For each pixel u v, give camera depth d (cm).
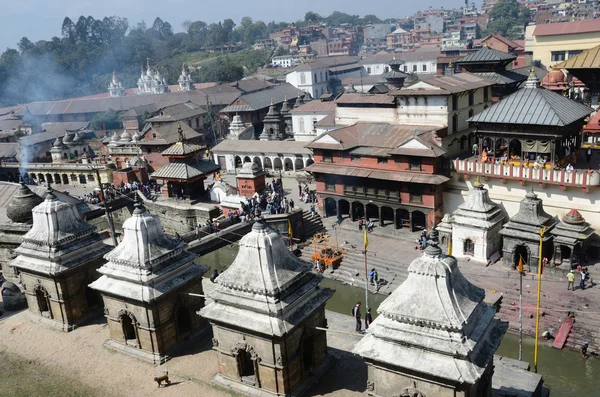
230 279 2345
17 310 3462
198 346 2817
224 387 2433
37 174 9731
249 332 2294
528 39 12156
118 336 2841
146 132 9831
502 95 7088
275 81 16725
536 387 2467
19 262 3139
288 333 2247
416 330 1909
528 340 4019
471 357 1847
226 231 5659
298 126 10075
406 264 5309
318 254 5725
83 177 9250
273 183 7119
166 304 2698
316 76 15475
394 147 6044
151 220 2706
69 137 11012
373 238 6053
